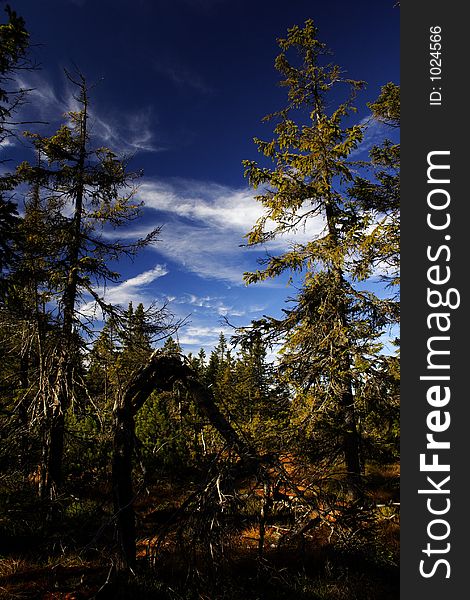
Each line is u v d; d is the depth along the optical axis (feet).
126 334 43.88
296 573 22.48
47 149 47.47
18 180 44.93
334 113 43.75
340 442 38.32
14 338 41.88
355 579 21.01
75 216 48.42
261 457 19.90
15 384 42.45
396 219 39.81
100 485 43.50
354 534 21.50
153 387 23.77
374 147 44.68
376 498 36.29
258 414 39.27
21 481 35.68
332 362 39.14
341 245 40.65
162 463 46.09
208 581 19.04
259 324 43.37
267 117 44.62
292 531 23.39
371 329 39.55
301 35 44.37
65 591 19.95
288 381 41.32
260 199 44.01
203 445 23.24
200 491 19.38
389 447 40.78
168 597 19.03
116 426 22.47
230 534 19.36
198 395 23.15
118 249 47.73
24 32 29.63
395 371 36.70
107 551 22.58
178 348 24.48
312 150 42.57
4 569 23.45
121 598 18.86
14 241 34.58
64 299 44.60
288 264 43.39
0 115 29.86
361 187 44.70
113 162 49.83
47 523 31.37
